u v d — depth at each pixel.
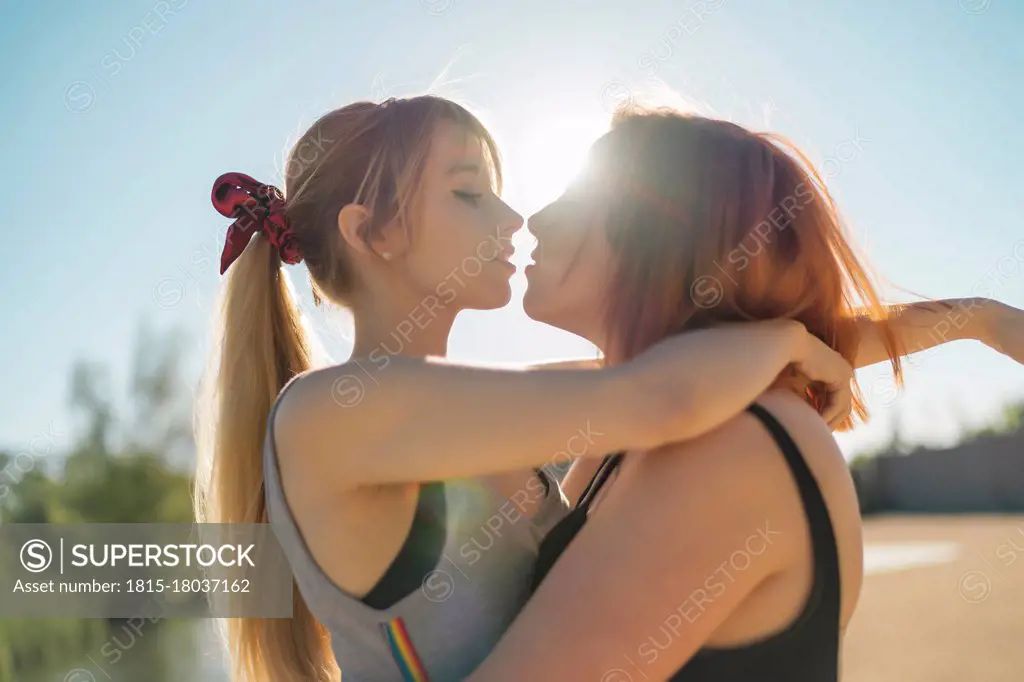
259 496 2.04
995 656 7.46
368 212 1.88
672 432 1.30
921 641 8.23
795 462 1.32
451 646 1.52
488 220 1.92
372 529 1.50
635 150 1.59
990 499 28.50
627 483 1.36
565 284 1.67
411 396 1.42
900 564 14.21
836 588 1.31
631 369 1.36
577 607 1.27
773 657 1.29
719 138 1.55
